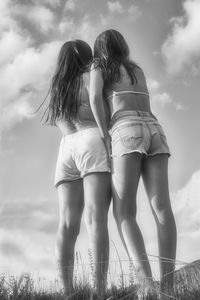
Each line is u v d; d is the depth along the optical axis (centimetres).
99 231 379
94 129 399
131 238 357
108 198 389
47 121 429
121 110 377
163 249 362
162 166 377
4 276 348
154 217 373
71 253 412
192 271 344
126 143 364
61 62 418
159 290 324
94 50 402
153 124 379
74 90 408
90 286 351
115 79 382
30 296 338
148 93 397
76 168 407
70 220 412
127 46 401
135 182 365
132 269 338
